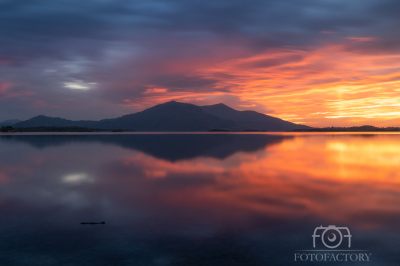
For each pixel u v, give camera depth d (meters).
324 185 17.59
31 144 58.56
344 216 11.55
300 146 52.31
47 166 26.28
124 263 7.77
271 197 14.66
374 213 11.92
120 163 28.25
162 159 31.45
